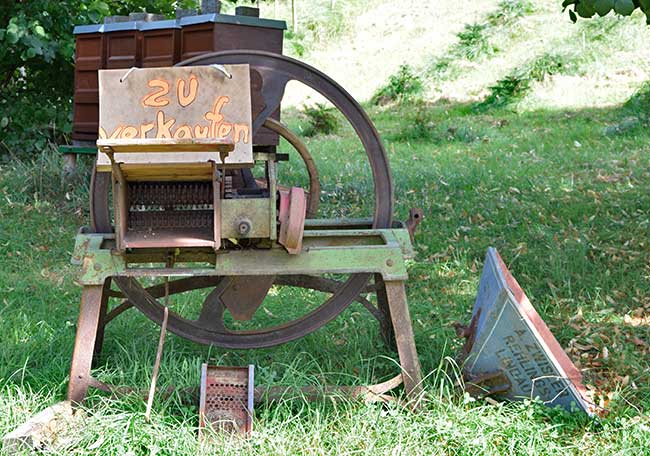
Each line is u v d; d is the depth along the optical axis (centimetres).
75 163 936
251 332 443
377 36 2275
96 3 965
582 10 494
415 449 374
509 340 416
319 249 416
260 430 387
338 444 377
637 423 393
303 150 499
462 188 940
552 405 420
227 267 409
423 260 702
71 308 582
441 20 2270
